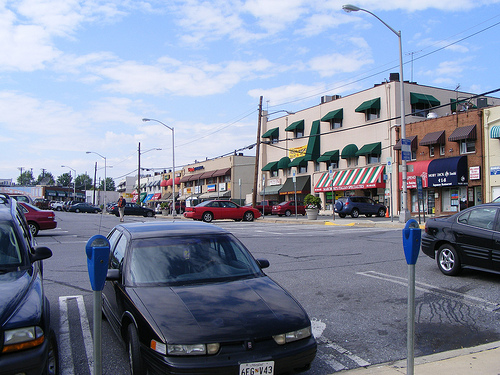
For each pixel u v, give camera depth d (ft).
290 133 150.51
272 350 12.54
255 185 115.14
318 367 15.57
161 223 19.75
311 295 24.72
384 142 114.42
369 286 26.53
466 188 94.79
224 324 12.70
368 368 15.40
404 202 72.13
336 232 61.05
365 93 120.98
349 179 122.01
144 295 14.29
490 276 28.71
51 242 51.21
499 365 15.30
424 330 19.38
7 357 10.54
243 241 50.16
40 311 11.93
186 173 237.04
